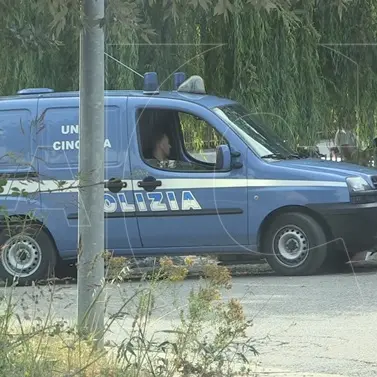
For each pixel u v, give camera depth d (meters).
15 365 10.97
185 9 13.30
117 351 11.81
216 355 11.29
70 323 14.16
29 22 13.82
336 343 15.46
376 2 31.48
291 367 13.95
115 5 12.14
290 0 13.31
